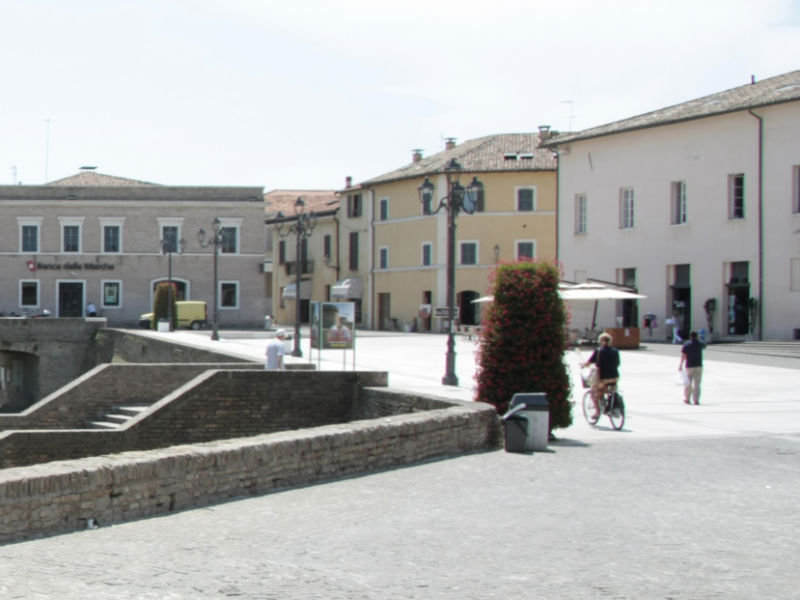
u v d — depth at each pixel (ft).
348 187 300.61
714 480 51.75
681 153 187.93
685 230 187.01
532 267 69.67
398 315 274.36
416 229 267.39
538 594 29.81
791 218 169.07
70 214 273.33
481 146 266.98
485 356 69.67
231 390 86.07
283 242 331.16
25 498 37.96
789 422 78.95
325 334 107.96
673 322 187.01
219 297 276.82
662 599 29.35
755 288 174.09
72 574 32.19
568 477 52.85
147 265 275.59
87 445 81.15
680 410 87.30
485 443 64.49
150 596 29.48
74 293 274.16
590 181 206.90
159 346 161.68
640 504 44.80
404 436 57.36
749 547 36.22
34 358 216.33
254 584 30.86
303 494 47.88
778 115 171.22
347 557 34.53
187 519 41.78
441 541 37.11
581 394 101.24
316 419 88.22
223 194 278.05
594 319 181.57
